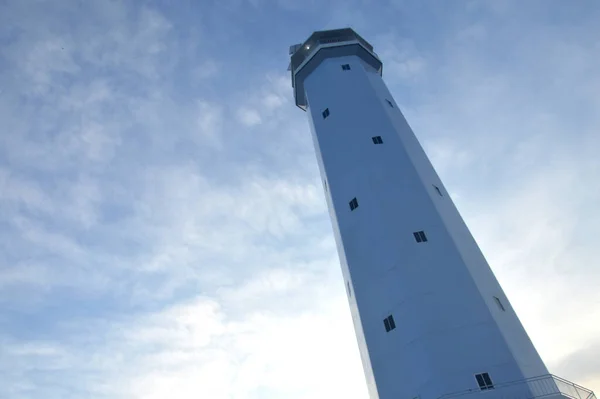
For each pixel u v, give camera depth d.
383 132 41.28
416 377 27.11
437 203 35.31
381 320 30.83
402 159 38.41
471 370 25.89
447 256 31.33
